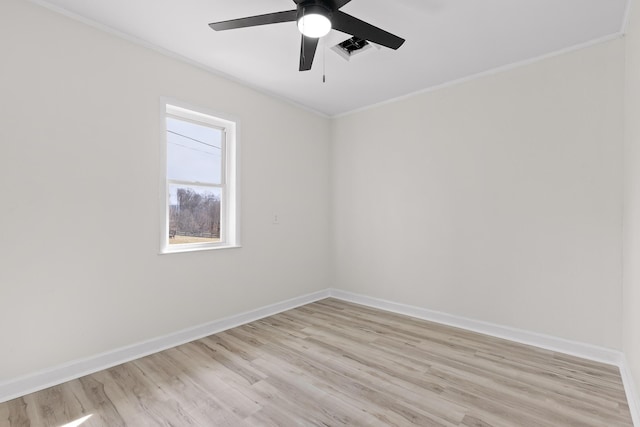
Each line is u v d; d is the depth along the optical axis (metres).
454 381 2.15
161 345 2.65
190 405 1.88
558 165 2.65
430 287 3.43
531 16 2.20
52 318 2.12
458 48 2.63
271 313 3.60
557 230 2.65
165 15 2.23
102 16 2.24
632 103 2.02
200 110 2.93
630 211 2.06
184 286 2.83
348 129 4.20
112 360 2.37
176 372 2.27
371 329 3.14
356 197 4.11
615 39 2.39
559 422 1.73
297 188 3.93
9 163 1.96
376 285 3.90
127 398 1.95
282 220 3.74
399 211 3.69
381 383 2.13
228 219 3.28
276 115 3.66
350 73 3.11
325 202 4.32
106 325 2.36
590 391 2.03
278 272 3.70
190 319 2.87
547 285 2.70
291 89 3.50
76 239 2.22
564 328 2.62
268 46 2.63
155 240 2.63
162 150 2.67
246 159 3.35
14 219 1.98
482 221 3.06
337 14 1.70
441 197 3.35
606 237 2.43
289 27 2.38
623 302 2.31
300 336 2.95
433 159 3.41
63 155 2.16
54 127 2.12
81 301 2.24
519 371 2.29
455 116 3.24
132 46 2.50
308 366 2.36
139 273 2.54
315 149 4.18
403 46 2.60
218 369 2.31
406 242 3.63
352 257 4.15
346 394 2.00
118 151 2.42
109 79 2.37
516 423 1.72
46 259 2.10
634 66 1.96
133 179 2.50
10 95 1.96
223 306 3.14
